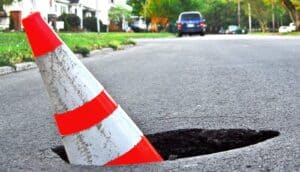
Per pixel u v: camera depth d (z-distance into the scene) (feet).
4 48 51.98
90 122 11.83
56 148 14.11
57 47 11.91
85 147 11.86
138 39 114.42
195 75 32.40
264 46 68.18
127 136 11.89
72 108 11.85
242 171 10.89
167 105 20.67
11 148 14.15
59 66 11.87
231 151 12.57
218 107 19.62
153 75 33.60
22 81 34.09
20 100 24.57
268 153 12.17
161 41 100.48
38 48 11.89
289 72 31.89
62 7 239.09
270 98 21.31
